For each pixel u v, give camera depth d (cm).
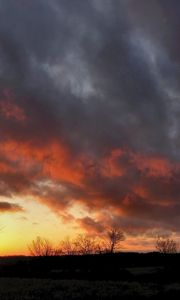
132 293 4562
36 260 8019
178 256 8038
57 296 4406
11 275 6912
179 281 5478
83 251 8862
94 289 4866
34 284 5388
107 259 8050
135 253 8325
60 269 7356
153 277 5881
